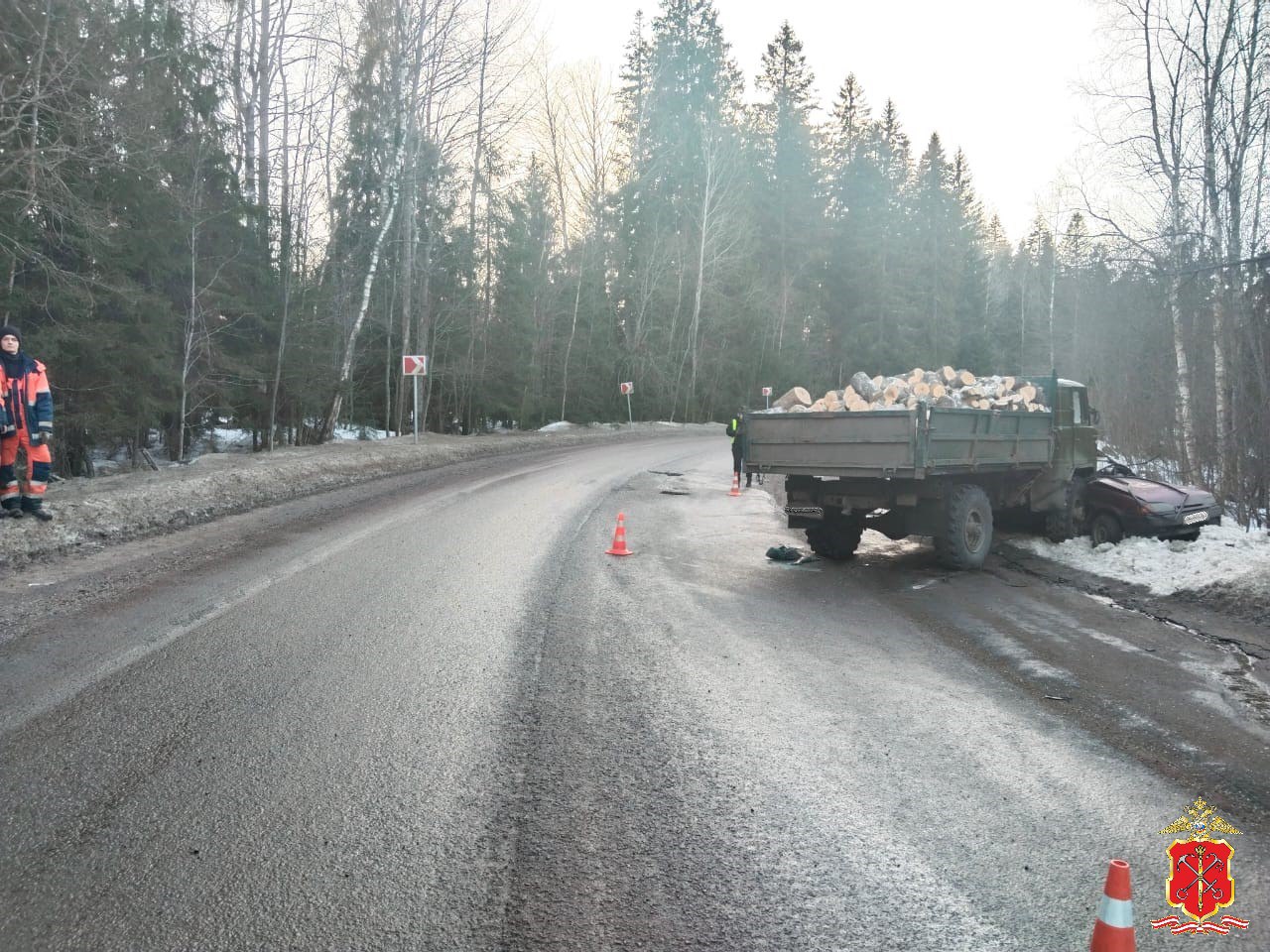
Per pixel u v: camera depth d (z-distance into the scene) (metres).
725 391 51.75
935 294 62.56
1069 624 7.32
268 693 4.76
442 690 4.94
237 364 18.98
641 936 2.73
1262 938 2.87
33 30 12.11
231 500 12.17
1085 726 4.82
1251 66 15.63
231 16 20.64
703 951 2.66
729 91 51.41
